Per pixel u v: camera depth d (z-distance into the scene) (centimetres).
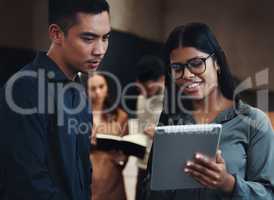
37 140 250
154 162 238
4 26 384
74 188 260
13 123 250
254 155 252
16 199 249
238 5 413
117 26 384
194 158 236
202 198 254
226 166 248
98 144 354
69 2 262
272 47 411
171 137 232
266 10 440
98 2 265
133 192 378
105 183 359
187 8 408
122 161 361
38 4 395
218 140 236
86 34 263
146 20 398
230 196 243
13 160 248
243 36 412
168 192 261
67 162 257
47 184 249
